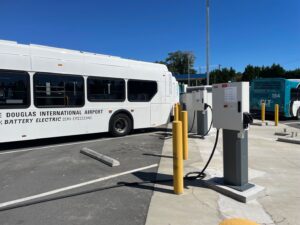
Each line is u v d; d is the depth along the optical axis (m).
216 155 7.77
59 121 9.32
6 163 7.00
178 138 4.72
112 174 6.06
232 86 4.67
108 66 10.60
